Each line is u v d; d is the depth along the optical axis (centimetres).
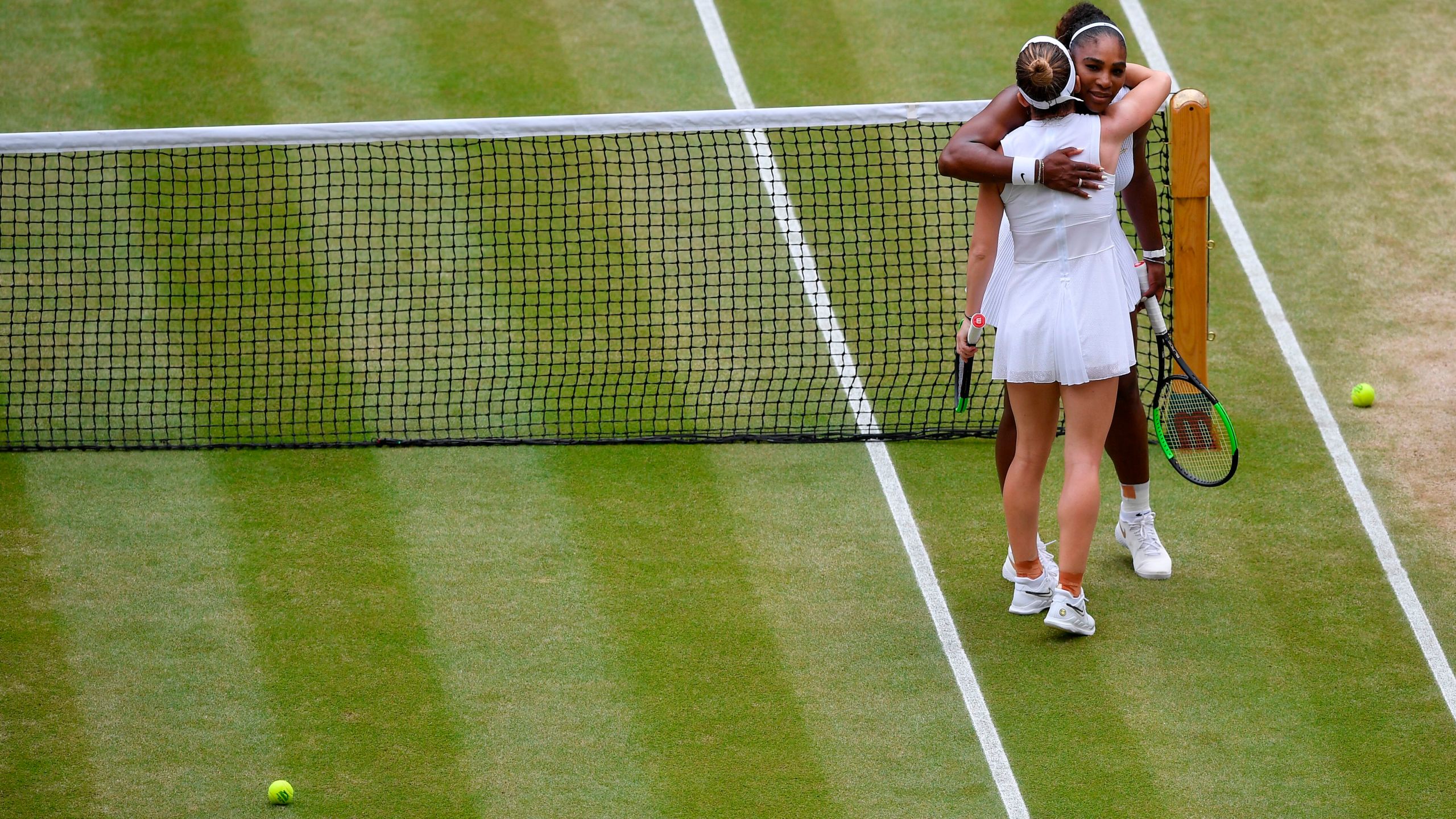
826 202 3123
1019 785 1792
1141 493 2114
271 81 3450
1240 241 2980
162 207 3078
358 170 3173
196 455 2436
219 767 1819
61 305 2808
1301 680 1945
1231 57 3528
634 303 2842
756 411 2555
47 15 3669
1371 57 3509
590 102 3400
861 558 2197
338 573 2162
